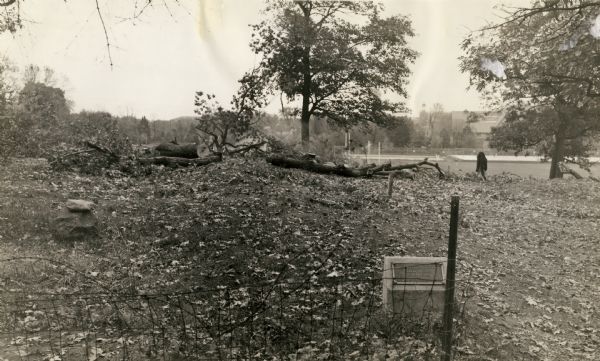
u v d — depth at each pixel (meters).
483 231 11.61
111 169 15.28
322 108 29.30
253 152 19.95
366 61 27.23
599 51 15.20
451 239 5.10
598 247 10.91
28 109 20.73
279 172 15.84
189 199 11.91
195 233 9.47
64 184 12.84
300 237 9.68
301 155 19.88
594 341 6.73
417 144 41.47
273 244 9.18
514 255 10.10
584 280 9.00
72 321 6.14
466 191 17.53
